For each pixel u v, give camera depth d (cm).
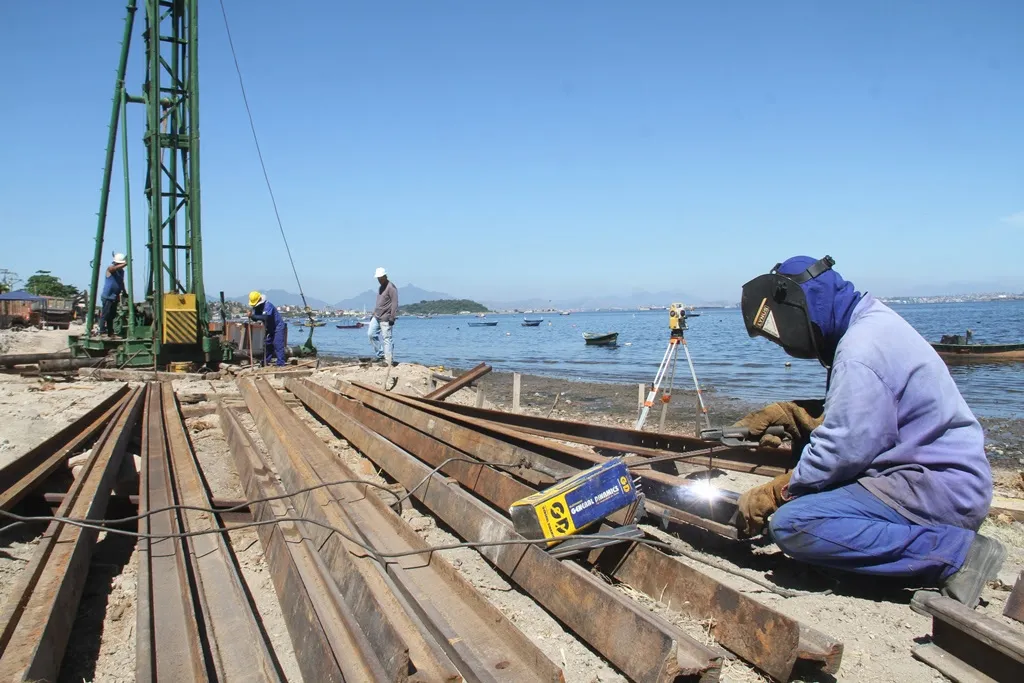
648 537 457
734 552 456
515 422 848
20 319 4472
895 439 372
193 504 543
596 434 747
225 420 923
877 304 388
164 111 1662
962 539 361
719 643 323
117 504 595
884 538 362
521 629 349
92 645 358
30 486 544
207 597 381
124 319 1683
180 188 1655
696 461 598
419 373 1628
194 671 299
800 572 421
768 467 545
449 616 341
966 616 309
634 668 284
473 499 488
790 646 288
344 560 384
